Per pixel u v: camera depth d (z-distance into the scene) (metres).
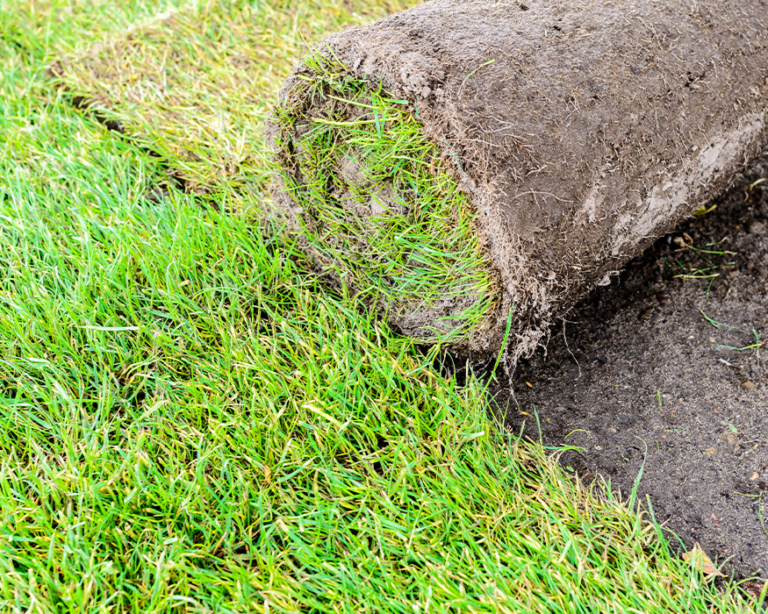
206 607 1.36
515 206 1.59
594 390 1.98
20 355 1.86
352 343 1.95
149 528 1.48
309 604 1.37
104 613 1.33
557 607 1.37
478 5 1.85
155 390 1.78
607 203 1.74
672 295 2.21
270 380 1.78
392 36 1.71
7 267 2.05
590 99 1.67
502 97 1.61
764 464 1.74
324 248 2.08
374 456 1.63
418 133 1.66
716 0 1.92
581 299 2.02
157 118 2.67
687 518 1.66
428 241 1.80
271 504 1.55
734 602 1.49
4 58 3.13
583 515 1.62
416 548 1.47
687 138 1.85
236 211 2.32
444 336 1.89
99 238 2.15
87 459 1.56
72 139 2.57
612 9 1.82
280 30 3.13
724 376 1.96
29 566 1.41
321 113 1.89
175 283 1.97
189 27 3.11
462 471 1.61
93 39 3.21
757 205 2.46
